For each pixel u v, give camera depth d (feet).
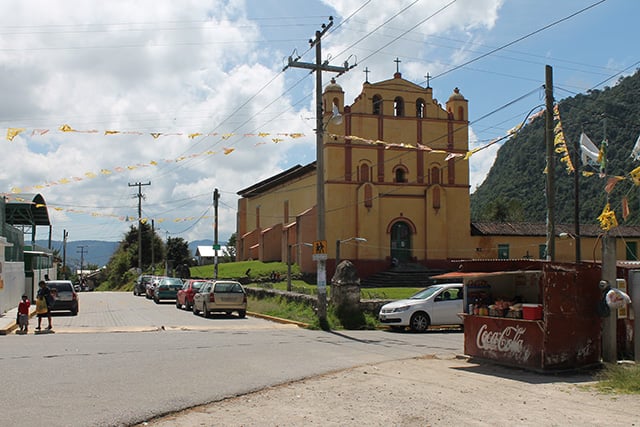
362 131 141.79
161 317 87.56
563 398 29.50
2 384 31.30
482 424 24.44
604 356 39.27
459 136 147.64
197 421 25.14
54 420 24.14
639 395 30.12
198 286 102.83
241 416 26.03
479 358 41.16
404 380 34.47
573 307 37.60
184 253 294.46
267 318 85.35
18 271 100.07
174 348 48.29
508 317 39.09
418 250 143.84
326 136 139.13
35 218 155.12
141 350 46.60
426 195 144.05
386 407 27.61
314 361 42.01
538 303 40.47
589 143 47.50
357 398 29.58
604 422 24.63
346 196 140.05
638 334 40.60
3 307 83.10
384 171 142.61
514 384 33.27
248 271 149.07
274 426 24.36
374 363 41.27
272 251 168.55
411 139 144.66
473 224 150.71
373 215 140.87
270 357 43.75
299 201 161.27
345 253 139.13
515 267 39.99
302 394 30.55
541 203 206.18
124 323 76.95
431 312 68.13
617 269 43.06
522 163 230.07
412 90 145.89
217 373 36.22
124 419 24.77
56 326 71.87
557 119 59.82
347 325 73.97
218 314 95.45
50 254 162.81
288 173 165.58
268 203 187.73
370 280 135.95
